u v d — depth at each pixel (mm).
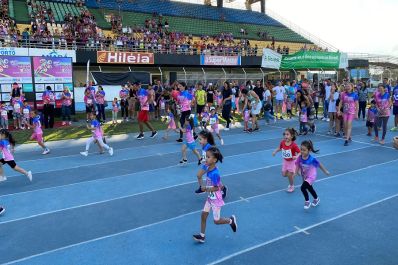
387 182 8414
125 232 5938
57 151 12086
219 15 45688
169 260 5035
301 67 29078
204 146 7164
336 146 12469
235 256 5117
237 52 33375
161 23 37062
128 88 19875
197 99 17141
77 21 28562
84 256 5188
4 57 17797
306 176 6762
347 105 12383
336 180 8602
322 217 6414
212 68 32438
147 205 7148
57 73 19484
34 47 23156
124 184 8523
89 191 8055
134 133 15289
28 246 5516
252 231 5883
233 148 12406
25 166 10250
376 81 39125
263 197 7496
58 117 19719
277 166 10016
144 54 27422
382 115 12484
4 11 26609
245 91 15734
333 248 5293
